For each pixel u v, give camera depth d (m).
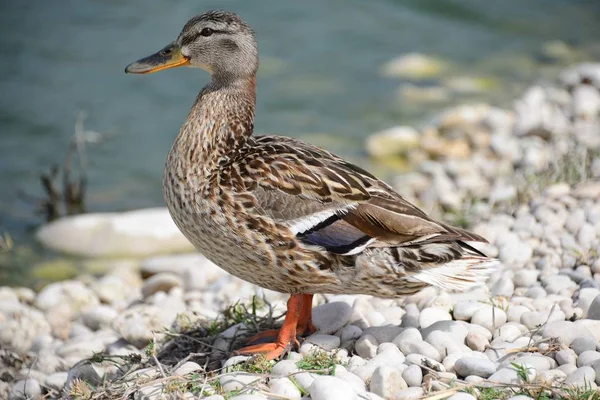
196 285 12.05
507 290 9.21
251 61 8.84
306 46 21.08
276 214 7.87
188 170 8.19
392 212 7.91
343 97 19.08
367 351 7.93
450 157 16.50
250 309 9.76
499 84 19.73
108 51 20.05
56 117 17.95
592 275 9.49
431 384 7.13
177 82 19.38
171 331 9.34
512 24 22.67
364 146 17.16
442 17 22.86
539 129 16.22
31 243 14.32
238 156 8.19
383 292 8.07
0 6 21.81
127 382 7.88
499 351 7.73
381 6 23.20
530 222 11.11
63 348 10.24
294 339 8.19
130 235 14.16
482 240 7.86
